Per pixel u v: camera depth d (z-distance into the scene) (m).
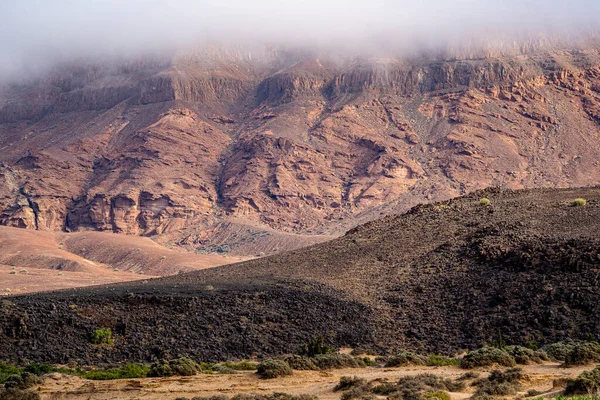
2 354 54.94
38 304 61.84
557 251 65.88
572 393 37.53
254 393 41.19
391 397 38.69
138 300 63.50
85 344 57.06
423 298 66.19
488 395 38.09
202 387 44.62
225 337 58.97
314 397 40.00
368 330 61.16
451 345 57.66
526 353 50.03
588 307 57.38
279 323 61.56
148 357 55.91
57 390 44.69
